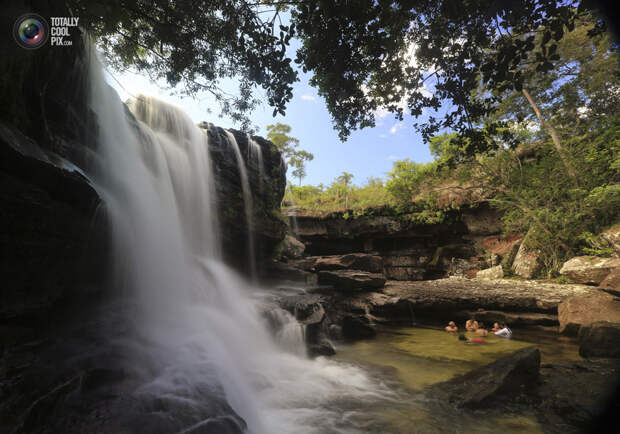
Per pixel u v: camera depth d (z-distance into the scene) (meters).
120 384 3.35
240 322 7.44
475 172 17.86
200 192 10.18
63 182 3.77
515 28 3.16
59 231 3.81
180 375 3.93
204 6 3.85
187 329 5.88
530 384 5.22
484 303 12.36
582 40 12.62
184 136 10.20
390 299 12.55
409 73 4.30
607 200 12.03
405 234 23.23
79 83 5.46
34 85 4.04
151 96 9.69
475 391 4.98
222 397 3.63
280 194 14.38
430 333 11.13
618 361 5.66
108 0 3.73
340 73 4.29
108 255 5.25
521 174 15.42
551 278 13.79
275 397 5.24
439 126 4.51
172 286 7.25
